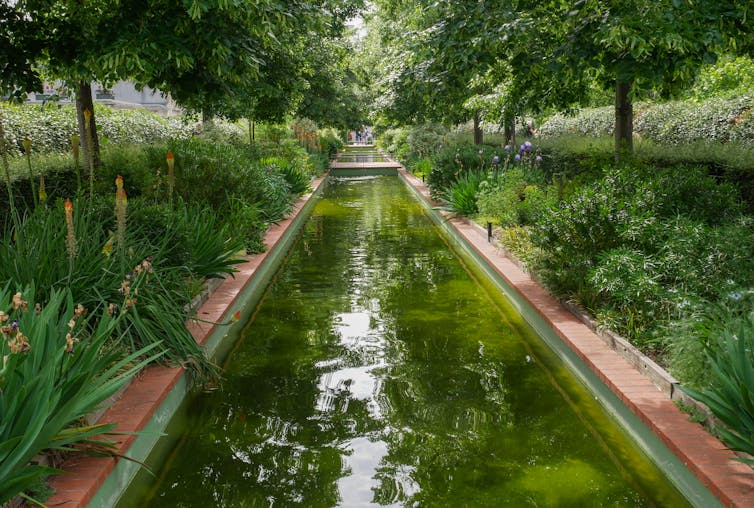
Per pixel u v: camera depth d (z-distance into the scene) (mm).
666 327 5055
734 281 5238
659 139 17234
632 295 5582
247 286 8297
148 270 5184
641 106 19484
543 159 16875
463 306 7867
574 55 8219
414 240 12844
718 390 3770
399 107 20859
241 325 7145
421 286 8938
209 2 6754
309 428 4625
